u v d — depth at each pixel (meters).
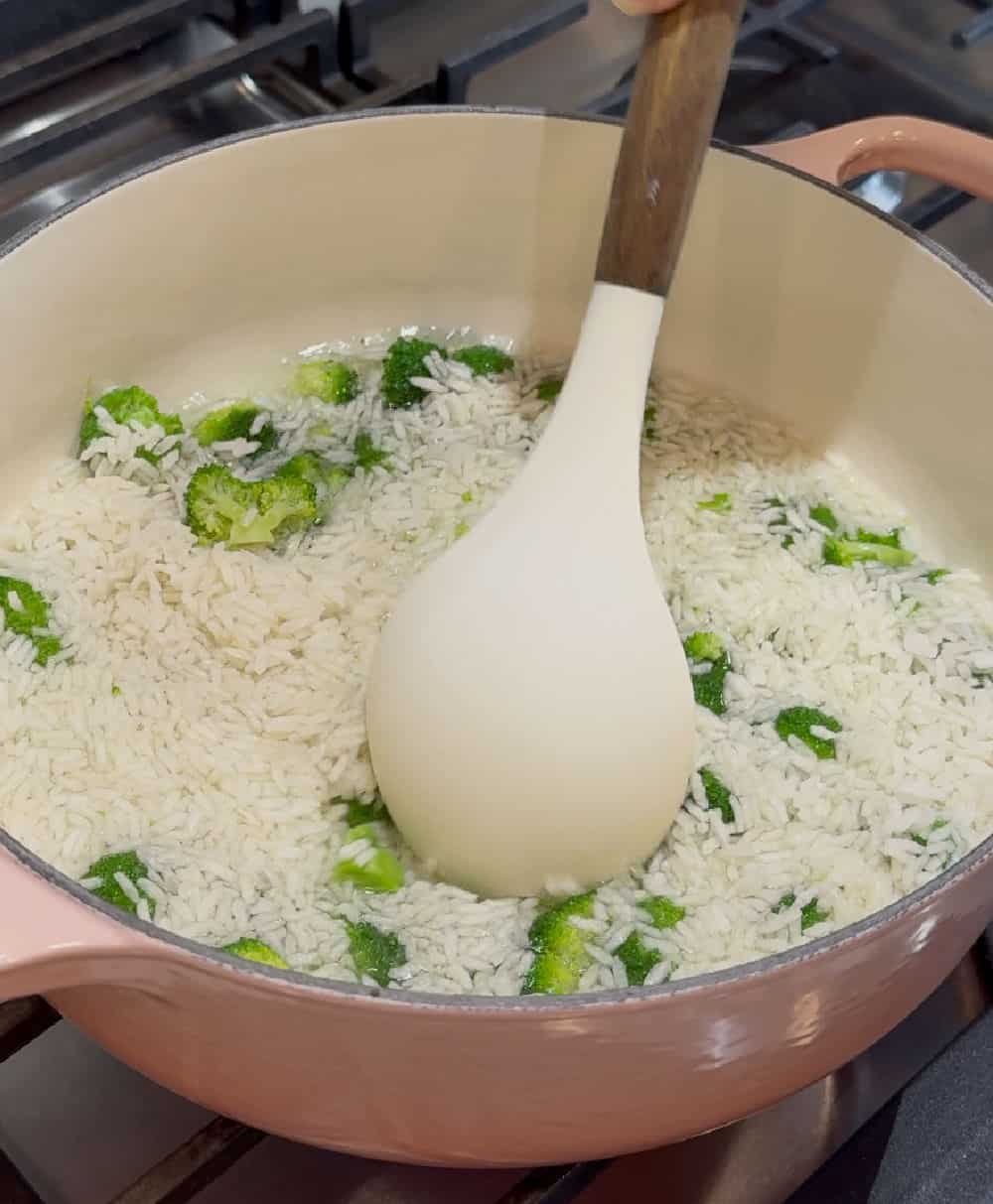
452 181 0.69
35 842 0.59
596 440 0.58
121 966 0.46
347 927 0.58
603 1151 0.52
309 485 0.68
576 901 0.58
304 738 0.62
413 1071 0.47
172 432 0.70
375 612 0.65
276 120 0.80
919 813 0.60
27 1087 0.57
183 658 0.63
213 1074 0.50
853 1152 0.56
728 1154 0.57
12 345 0.64
